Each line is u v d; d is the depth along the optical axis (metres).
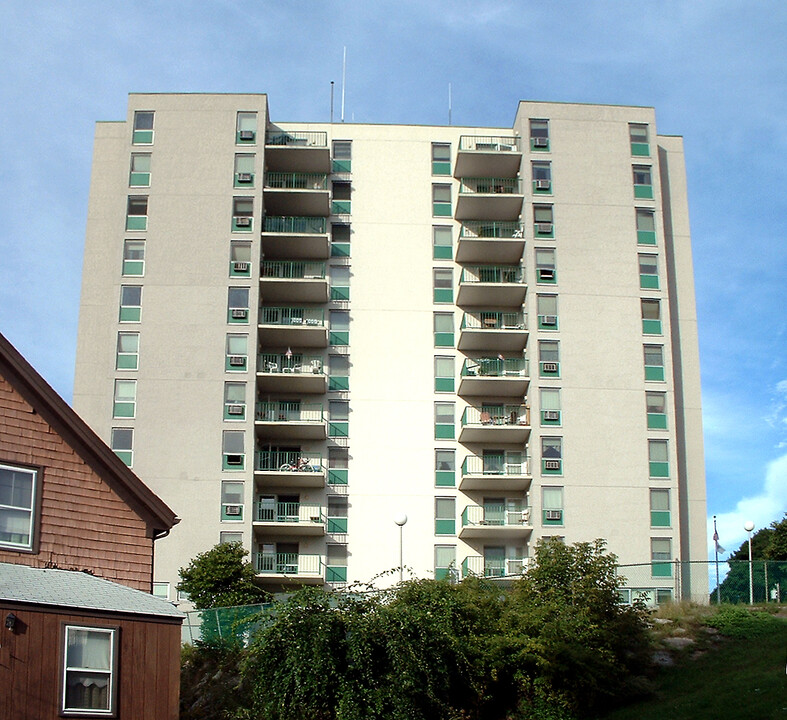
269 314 58.25
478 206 60.53
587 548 35.44
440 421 58.12
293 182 61.25
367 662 24.95
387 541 56.06
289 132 62.19
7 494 25.66
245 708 27.62
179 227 57.97
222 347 56.22
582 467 56.38
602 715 30.55
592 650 31.38
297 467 55.28
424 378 58.66
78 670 23.11
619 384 57.69
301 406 57.69
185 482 54.19
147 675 24.09
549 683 30.27
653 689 31.91
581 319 58.47
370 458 57.25
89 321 58.03
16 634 22.34
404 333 59.31
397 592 30.80
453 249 60.91
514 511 56.81
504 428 56.31
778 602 41.50
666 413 57.56
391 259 60.47
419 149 62.59
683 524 57.31
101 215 59.88
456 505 56.91
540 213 60.03
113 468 27.34
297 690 24.55
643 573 52.28
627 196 60.69
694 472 58.16
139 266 57.31
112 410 55.16
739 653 34.28
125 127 61.41
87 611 23.48
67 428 26.94
